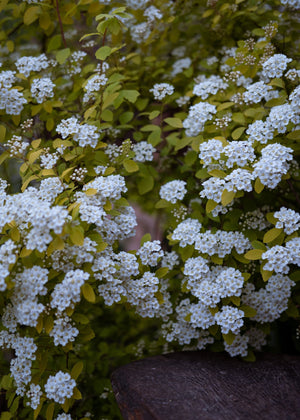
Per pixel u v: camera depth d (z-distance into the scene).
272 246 1.19
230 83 1.34
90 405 1.33
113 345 1.45
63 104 1.38
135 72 1.43
